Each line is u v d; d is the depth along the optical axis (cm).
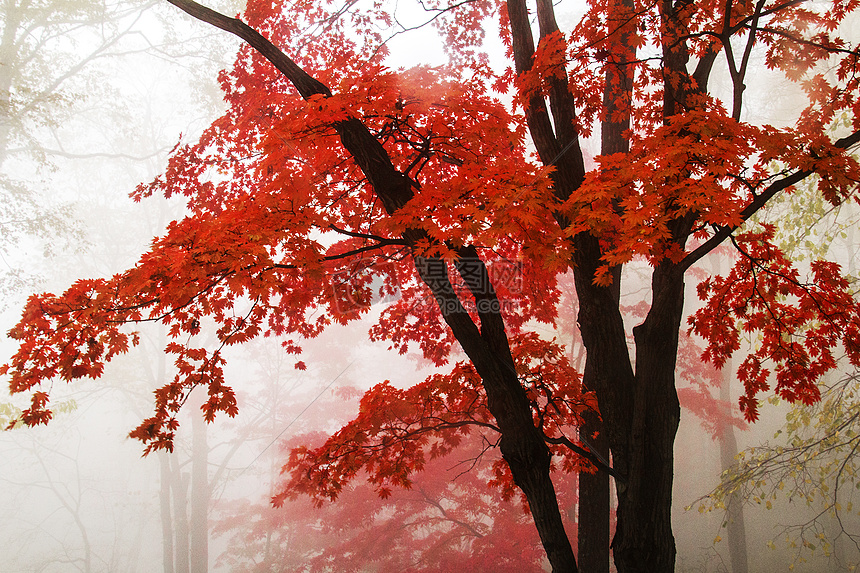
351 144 393
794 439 759
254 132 520
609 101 562
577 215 328
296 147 384
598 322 453
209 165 541
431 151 440
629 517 398
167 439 368
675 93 427
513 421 377
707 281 496
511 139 422
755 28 391
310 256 340
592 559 531
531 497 384
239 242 323
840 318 454
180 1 442
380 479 506
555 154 482
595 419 526
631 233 289
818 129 477
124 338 353
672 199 296
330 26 585
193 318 378
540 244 329
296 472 498
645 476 400
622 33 439
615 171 341
